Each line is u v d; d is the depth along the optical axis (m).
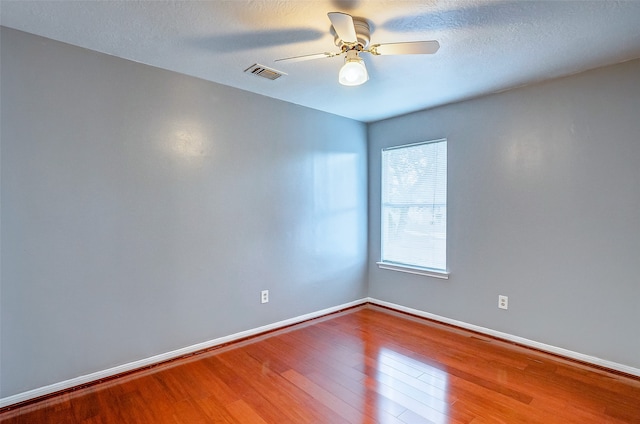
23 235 2.13
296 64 2.59
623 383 2.39
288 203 3.53
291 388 2.34
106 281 2.44
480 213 3.30
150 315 2.65
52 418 2.01
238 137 3.13
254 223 3.26
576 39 2.17
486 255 3.27
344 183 4.09
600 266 2.62
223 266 3.05
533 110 2.95
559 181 2.80
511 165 3.08
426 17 1.94
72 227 2.30
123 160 2.50
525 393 2.27
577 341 2.74
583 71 2.67
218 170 3.00
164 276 2.71
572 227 2.75
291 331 3.41
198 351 2.90
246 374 2.53
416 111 3.81
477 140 3.32
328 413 2.07
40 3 1.80
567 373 2.54
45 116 2.19
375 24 2.02
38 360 2.19
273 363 2.71
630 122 2.47
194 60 2.53
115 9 1.86
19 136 2.11
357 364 2.70
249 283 3.24
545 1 1.77
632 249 2.48
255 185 3.26
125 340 2.53
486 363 2.71
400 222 4.04
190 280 2.86
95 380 2.40
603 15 1.90
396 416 2.04
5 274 2.08
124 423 1.97
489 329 3.26
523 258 3.02
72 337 2.31
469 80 2.87
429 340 3.17
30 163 2.15
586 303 2.69
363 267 4.35
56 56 2.23
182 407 2.12
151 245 2.64
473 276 3.37
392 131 4.09
